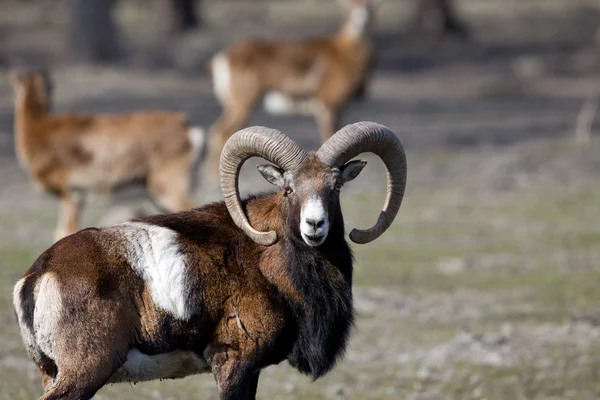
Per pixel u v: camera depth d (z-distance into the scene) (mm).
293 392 39500
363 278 57781
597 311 50906
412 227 71125
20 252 61250
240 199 30891
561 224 71812
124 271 28641
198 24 185000
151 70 139875
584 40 170875
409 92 130875
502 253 64062
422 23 174875
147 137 57312
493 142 100000
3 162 90750
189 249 29484
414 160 92625
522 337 46625
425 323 49469
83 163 56875
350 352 45000
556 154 93062
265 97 91312
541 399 39031
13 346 42750
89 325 27938
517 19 194625
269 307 29672
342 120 95500
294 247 29922
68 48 141625
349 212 74438
